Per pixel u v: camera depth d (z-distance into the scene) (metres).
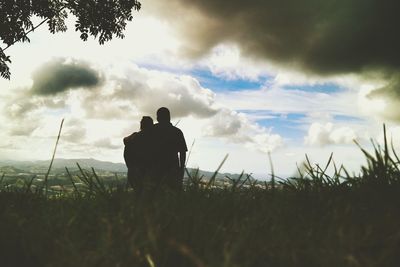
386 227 1.44
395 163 1.89
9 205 2.05
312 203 1.87
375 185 1.79
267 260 1.41
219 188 2.03
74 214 1.83
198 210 1.73
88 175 2.10
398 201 1.64
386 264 1.25
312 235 1.43
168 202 1.86
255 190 2.11
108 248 1.36
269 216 1.69
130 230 1.48
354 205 1.74
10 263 1.53
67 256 1.34
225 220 1.73
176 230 1.57
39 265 1.50
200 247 1.44
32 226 1.70
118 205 1.86
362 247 1.33
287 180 2.13
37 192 2.14
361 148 1.92
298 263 1.30
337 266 1.21
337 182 2.03
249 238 1.43
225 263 1.16
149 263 1.40
